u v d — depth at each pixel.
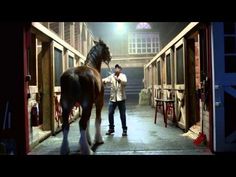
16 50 4.39
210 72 4.60
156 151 4.63
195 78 6.41
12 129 4.39
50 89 6.36
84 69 4.58
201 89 5.15
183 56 6.48
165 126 7.45
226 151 4.42
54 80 6.51
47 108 6.32
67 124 4.40
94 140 5.39
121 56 20.28
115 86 6.27
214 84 4.48
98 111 5.34
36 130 6.05
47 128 6.33
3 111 4.40
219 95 4.47
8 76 4.40
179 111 7.23
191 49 6.43
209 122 4.63
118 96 6.21
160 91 10.95
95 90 4.71
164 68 10.11
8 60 4.40
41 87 6.34
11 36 4.39
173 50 8.07
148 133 6.48
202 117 5.21
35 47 5.81
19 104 4.39
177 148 4.84
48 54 6.39
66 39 10.00
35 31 5.40
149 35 20.38
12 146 4.35
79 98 4.42
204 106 5.01
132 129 7.11
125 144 5.23
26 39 4.51
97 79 4.83
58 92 6.99
